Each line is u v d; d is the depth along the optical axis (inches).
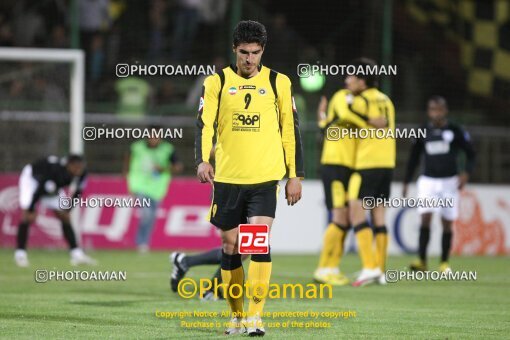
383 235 1439.5
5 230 2161.7
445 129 1653.5
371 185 1407.5
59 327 910.4
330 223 1445.6
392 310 1089.4
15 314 1019.9
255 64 829.2
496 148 2353.6
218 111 840.9
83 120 2235.5
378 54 2471.7
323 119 1451.8
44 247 2154.3
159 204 2201.0
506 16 2716.5
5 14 2549.2
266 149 835.4
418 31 2581.2
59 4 2549.2
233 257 861.8
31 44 2522.1
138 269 1670.8
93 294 1246.9
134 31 2554.1
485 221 2285.9
